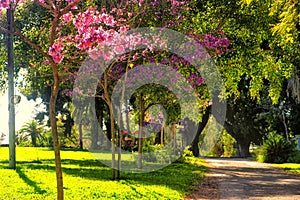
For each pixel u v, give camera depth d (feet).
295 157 103.24
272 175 68.23
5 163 70.90
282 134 122.83
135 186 45.65
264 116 120.98
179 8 56.39
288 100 113.09
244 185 53.11
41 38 57.16
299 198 42.06
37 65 63.36
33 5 60.39
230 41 65.10
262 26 70.90
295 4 37.11
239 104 122.11
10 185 43.62
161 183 49.96
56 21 25.32
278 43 75.00
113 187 44.11
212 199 40.55
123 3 50.42
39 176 51.16
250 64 75.61
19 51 66.69
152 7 53.93
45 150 120.37
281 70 78.18
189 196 41.81
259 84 82.74
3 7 24.53
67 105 147.95
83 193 39.45
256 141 155.12
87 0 49.70
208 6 67.82
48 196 37.70
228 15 68.33
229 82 78.38
